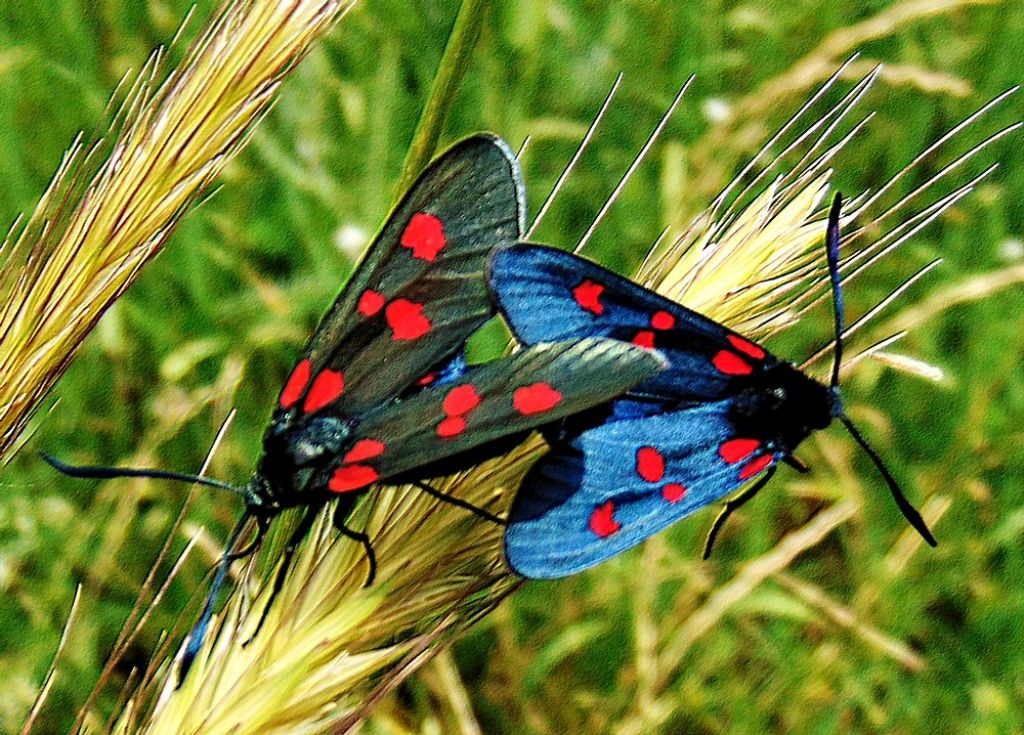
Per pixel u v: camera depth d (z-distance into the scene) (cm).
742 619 22
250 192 24
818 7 28
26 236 17
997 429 23
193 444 22
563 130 26
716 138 25
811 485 23
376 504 17
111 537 22
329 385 17
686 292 18
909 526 23
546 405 17
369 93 25
